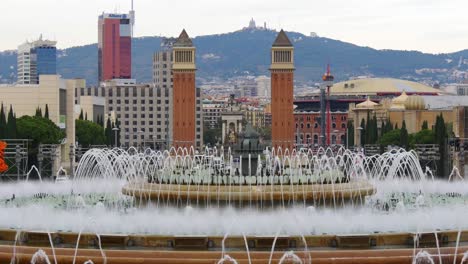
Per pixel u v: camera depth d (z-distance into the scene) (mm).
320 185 59156
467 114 166375
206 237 47875
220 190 58219
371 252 46562
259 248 47812
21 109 195875
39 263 47125
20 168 134375
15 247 48000
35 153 148625
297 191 58188
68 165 175000
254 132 63000
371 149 178000
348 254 46344
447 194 74750
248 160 62500
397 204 61031
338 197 59250
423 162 147500
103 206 60469
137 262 46219
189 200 58938
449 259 47438
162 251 46625
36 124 157000
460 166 145125
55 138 161750
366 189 61344
